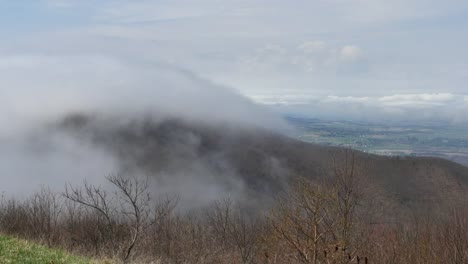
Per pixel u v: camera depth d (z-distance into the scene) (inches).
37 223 1238.9
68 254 694.5
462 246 913.5
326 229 770.2
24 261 546.6
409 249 983.0
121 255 932.0
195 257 1146.7
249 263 1120.8
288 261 861.2
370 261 870.4
